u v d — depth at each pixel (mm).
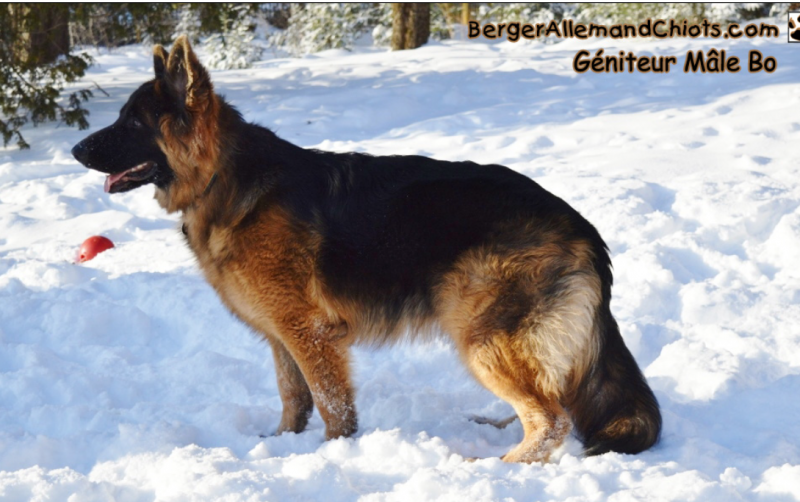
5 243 7395
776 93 10523
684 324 5070
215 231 3842
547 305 3514
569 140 9312
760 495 3010
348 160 3906
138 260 6617
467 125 10680
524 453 3502
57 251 6938
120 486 3162
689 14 20219
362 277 3719
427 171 3814
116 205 8430
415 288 3701
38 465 3453
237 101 12906
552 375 3541
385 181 3791
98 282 5961
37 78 11992
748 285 5527
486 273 3545
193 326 5371
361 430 4055
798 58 13219
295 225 3723
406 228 3678
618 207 6633
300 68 16188
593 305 3559
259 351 5043
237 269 3809
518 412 3605
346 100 12492
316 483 3121
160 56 3930
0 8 11344
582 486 3074
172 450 3506
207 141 3766
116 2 12781
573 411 3695
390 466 3428
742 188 6844
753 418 3801
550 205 3633
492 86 13188
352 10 25438
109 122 11984
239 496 2957
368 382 4570
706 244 5992
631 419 3529
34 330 5262
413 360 4895
